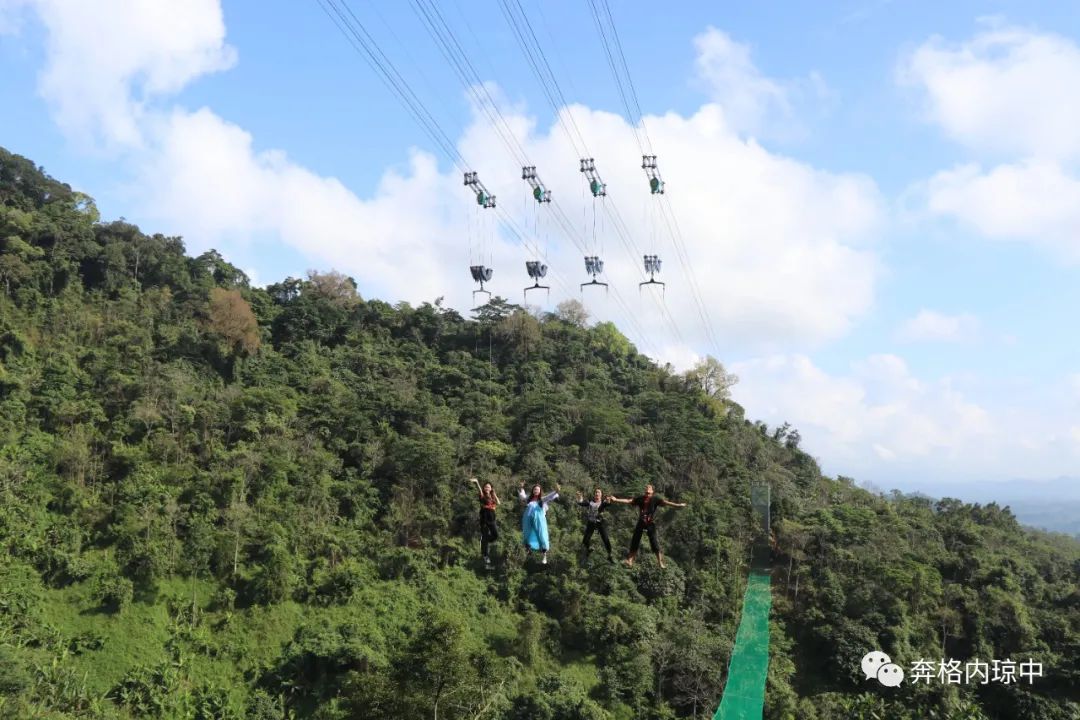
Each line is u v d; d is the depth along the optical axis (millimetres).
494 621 64500
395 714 42188
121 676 54562
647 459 80188
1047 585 72625
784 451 100812
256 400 80000
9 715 45719
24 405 72625
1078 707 57844
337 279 118625
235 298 94750
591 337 119688
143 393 76500
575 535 70500
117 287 99438
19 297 88750
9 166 108688
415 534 71375
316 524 69375
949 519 84875
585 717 53250
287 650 58406
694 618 64312
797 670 62188
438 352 112062
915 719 56438
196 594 61375
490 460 79062
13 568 58688
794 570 70875
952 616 65000
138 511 65188
